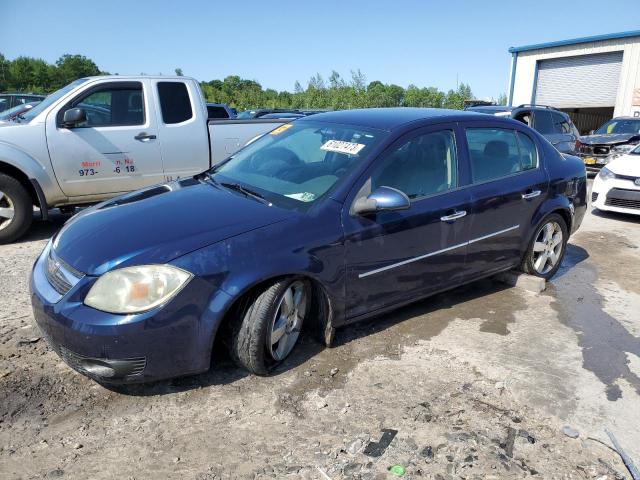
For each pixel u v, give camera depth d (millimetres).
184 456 2588
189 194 3635
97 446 2637
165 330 2781
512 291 4875
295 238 3152
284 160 3963
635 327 4230
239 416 2893
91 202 6559
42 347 3535
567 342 3918
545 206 4762
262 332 3066
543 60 25969
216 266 2883
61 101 6176
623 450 2748
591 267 5789
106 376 2789
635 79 22672
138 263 2787
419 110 4379
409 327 4039
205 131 7117
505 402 3121
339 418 2908
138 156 6641
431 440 2754
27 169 5883
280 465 2547
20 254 5613
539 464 2617
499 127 4531
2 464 2490
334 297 3379
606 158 12828
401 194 3326
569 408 3090
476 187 4164
